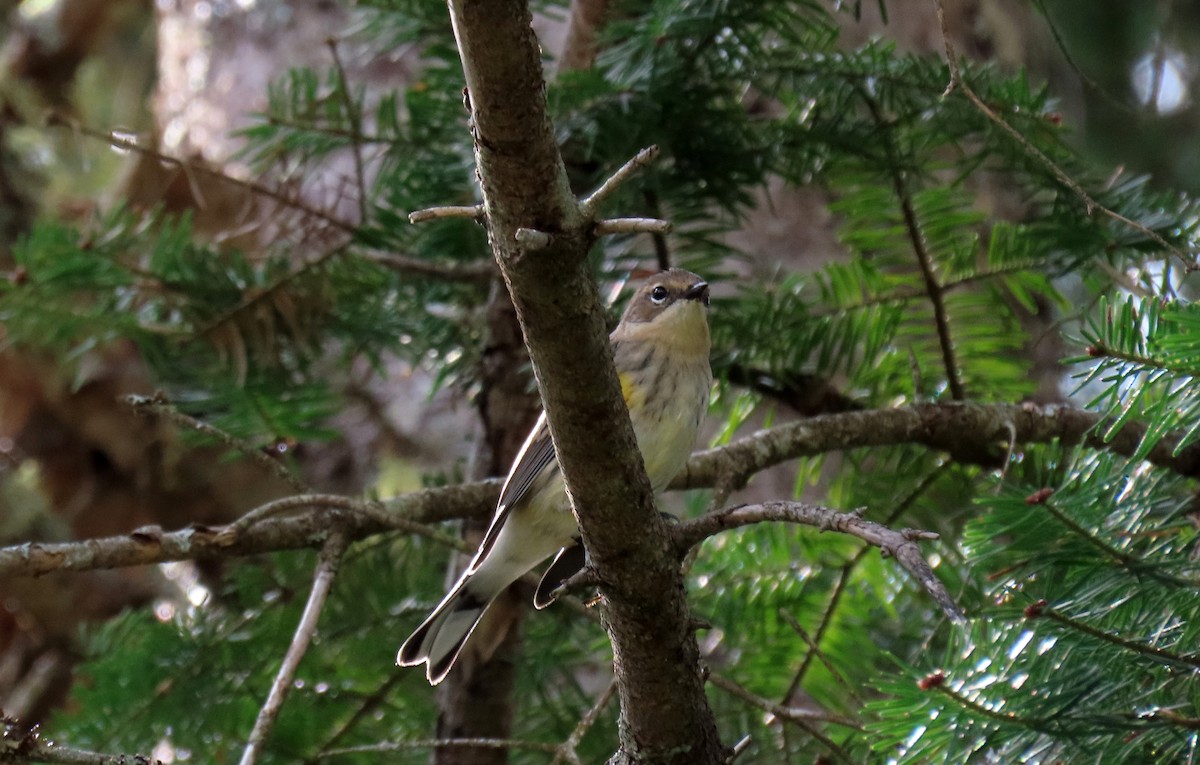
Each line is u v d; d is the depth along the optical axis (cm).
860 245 1055
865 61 948
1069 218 962
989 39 1435
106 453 1434
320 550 869
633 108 938
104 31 1695
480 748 1049
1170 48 1484
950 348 1041
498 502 926
